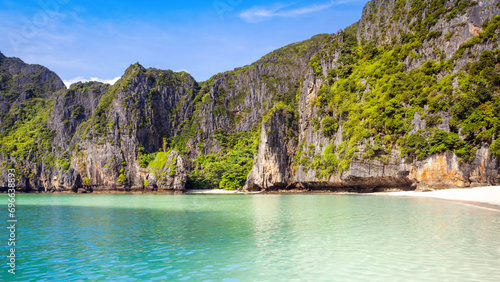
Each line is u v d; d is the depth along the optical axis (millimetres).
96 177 140000
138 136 150625
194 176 137125
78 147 149750
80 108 183625
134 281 15555
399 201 52438
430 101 65750
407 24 88562
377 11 107375
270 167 105750
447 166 61312
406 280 14945
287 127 109625
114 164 138750
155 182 130875
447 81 66188
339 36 110125
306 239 24094
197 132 164750
